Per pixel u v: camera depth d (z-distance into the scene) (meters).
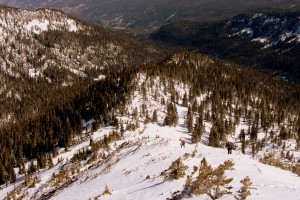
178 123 152.62
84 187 57.53
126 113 145.88
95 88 187.12
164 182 38.41
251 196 28.45
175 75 199.00
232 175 36.47
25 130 167.88
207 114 165.88
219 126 152.62
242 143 135.88
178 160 45.44
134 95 165.62
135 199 35.81
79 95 189.50
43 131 154.38
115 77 193.00
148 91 174.50
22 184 97.19
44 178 95.75
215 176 34.38
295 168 53.75
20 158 130.62
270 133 162.12
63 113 166.00
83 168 88.81
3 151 145.12
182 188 34.38
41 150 132.75
